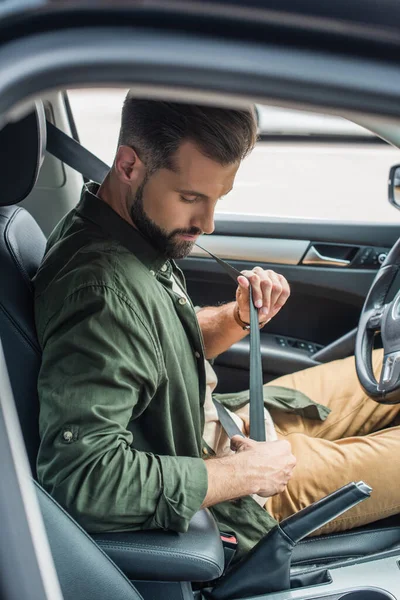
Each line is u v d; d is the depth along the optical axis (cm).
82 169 145
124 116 103
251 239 213
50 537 86
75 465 99
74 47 45
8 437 55
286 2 43
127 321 105
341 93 46
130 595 94
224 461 115
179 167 101
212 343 155
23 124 106
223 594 115
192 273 216
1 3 44
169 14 44
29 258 126
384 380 148
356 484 111
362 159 296
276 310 142
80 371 102
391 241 213
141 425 117
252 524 128
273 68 45
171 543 104
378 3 43
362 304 218
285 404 165
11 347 110
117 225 113
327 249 215
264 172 284
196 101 53
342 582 118
